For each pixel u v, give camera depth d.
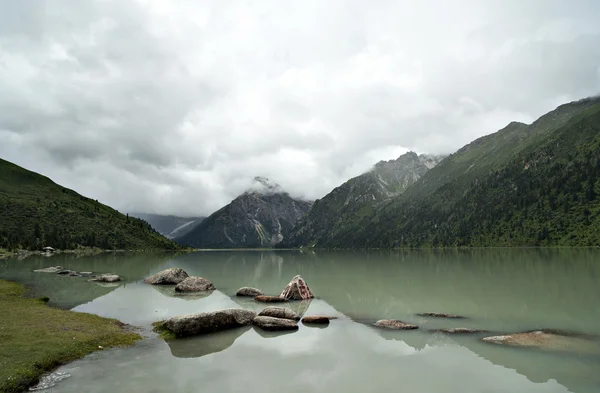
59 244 173.75
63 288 43.28
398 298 36.62
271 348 19.38
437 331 23.09
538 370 15.49
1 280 48.00
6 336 19.91
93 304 33.28
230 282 54.56
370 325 25.11
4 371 14.84
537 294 36.16
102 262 96.69
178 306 32.78
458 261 95.88
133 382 14.29
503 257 108.25
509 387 13.57
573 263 75.19
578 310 28.33
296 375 15.03
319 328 24.28
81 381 14.45
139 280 53.66
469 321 25.77
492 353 18.14
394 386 13.71
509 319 25.91
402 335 22.17
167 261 112.56
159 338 21.52
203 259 139.12
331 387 13.63
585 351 18.22
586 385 13.73
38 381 14.51
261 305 34.28
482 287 42.38
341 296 39.06
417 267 78.88
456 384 13.90
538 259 91.94
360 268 81.44
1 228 177.12
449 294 37.94
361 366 16.22
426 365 16.30
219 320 23.61
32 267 74.19
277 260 136.25
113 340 20.64
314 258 152.62
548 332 22.02
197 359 17.45
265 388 13.59
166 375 15.12
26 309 28.17
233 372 15.48
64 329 22.03
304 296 37.59
